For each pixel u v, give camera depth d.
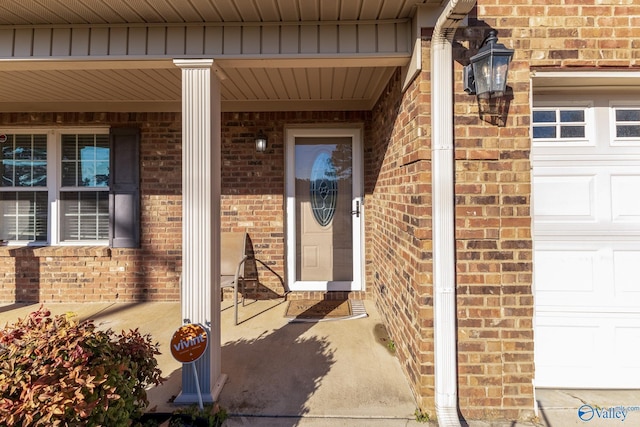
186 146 2.39
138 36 2.41
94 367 1.71
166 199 4.43
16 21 2.34
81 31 2.41
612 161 2.62
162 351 3.15
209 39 2.40
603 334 2.61
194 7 2.21
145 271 4.44
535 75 2.32
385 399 2.42
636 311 2.60
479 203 2.28
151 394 2.46
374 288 4.36
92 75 3.32
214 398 2.37
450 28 2.15
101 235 4.55
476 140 2.28
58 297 4.41
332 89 3.81
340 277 4.63
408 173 2.59
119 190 4.38
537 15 2.29
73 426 1.52
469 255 2.28
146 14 2.27
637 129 2.63
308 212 4.65
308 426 2.17
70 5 2.16
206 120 2.40
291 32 2.41
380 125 3.83
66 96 3.99
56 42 2.40
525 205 2.28
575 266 2.63
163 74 3.30
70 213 4.54
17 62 2.44
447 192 2.23
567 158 2.63
